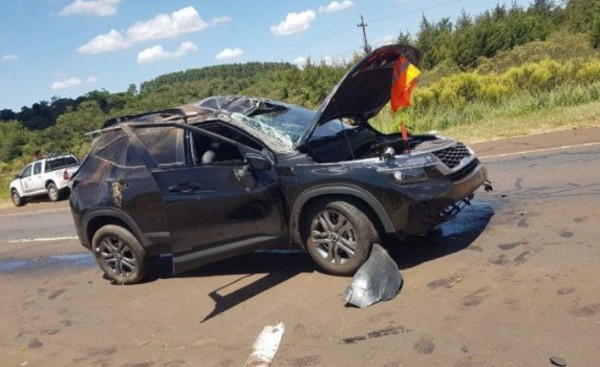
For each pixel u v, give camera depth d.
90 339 5.31
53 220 14.30
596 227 5.54
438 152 5.35
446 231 6.27
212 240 5.80
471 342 3.84
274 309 5.09
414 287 4.91
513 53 45.84
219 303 5.55
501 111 16.62
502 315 4.11
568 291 4.28
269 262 6.49
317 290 5.29
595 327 3.72
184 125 5.90
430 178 5.05
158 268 7.27
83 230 6.93
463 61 57.59
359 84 5.80
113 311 5.97
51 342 5.43
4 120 104.75
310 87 53.16
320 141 5.88
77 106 100.44
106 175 6.66
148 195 6.19
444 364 3.64
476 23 74.19
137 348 4.89
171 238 5.86
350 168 5.13
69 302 6.62
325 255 5.51
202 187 5.75
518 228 5.96
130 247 6.56
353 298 4.79
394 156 5.12
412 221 5.04
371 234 5.19
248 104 6.36
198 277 6.53
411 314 4.43
